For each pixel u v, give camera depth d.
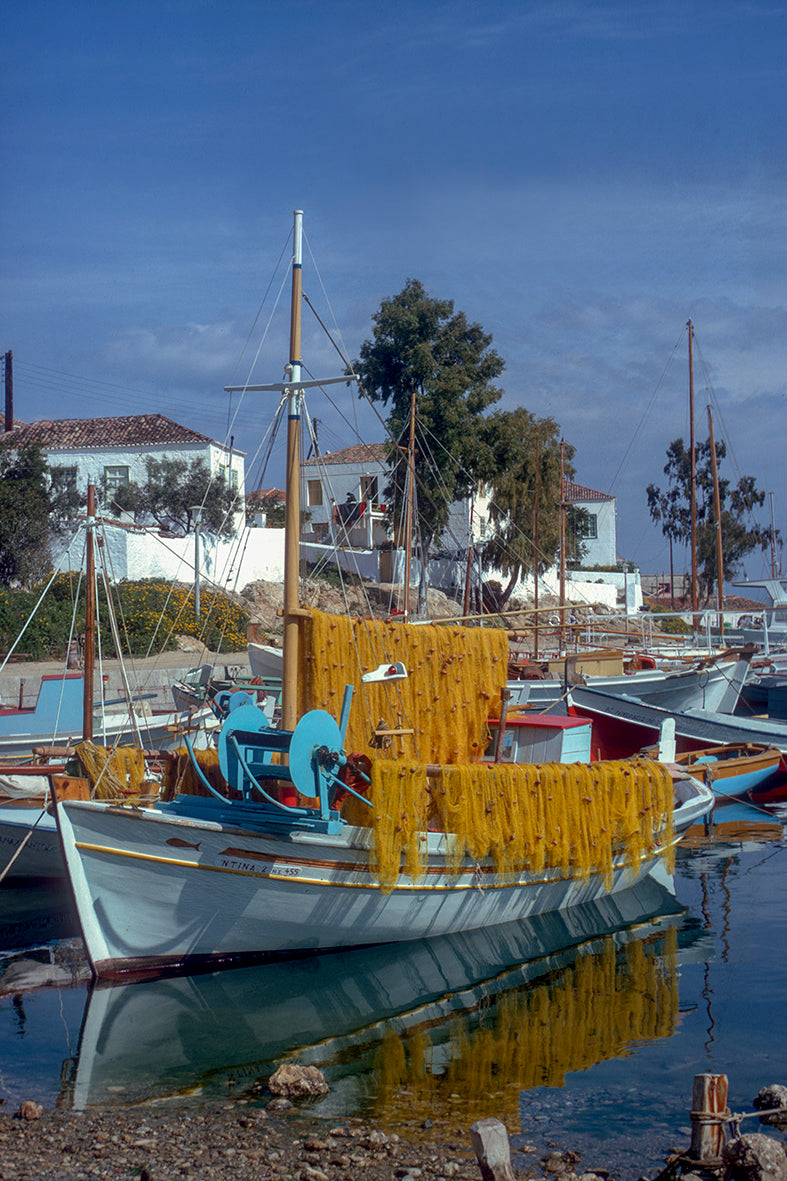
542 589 56.31
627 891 14.95
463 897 12.50
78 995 10.48
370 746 12.65
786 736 24.59
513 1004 10.32
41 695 19.66
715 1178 6.57
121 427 46.97
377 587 45.38
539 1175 6.71
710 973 11.21
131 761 13.70
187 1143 7.21
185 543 39.16
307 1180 6.60
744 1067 8.62
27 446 37.59
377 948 12.20
